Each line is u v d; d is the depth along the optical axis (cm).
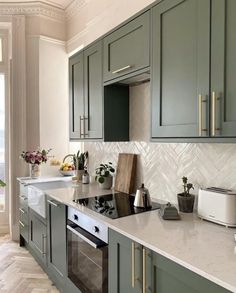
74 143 368
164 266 123
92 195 238
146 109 232
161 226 154
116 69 211
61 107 367
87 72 256
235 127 126
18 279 260
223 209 151
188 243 129
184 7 152
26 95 349
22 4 341
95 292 181
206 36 139
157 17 169
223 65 131
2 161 379
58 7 354
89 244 183
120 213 182
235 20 126
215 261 110
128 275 147
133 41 192
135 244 140
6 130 375
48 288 244
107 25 279
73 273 213
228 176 167
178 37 156
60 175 360
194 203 185
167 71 164
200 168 185
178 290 118
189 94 150
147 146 232
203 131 140
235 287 91
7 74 371
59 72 365
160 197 219
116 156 273
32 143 352
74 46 349
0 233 380
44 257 266
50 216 248
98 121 243
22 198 324
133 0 239
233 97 127
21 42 343
